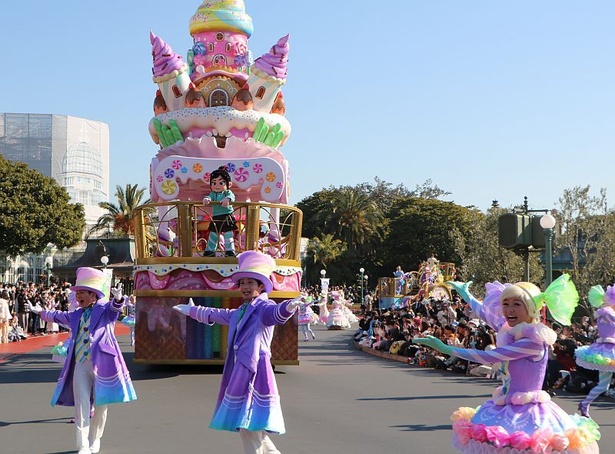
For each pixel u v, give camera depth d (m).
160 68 19.89
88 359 9.59
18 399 14.05
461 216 92.44
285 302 8.20
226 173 17.98
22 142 133.62
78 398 9.45
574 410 13.16
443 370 19.56
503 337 7.60
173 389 15.37
